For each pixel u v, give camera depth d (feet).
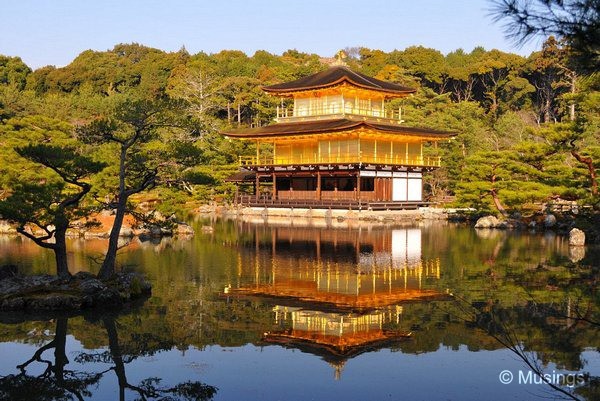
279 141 254.88
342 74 251.80
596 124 212.84
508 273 94.48
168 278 92.53
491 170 190.39
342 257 115.55
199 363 53.47
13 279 79.56
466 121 293.64
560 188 146.51
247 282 89.25
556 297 74.79
